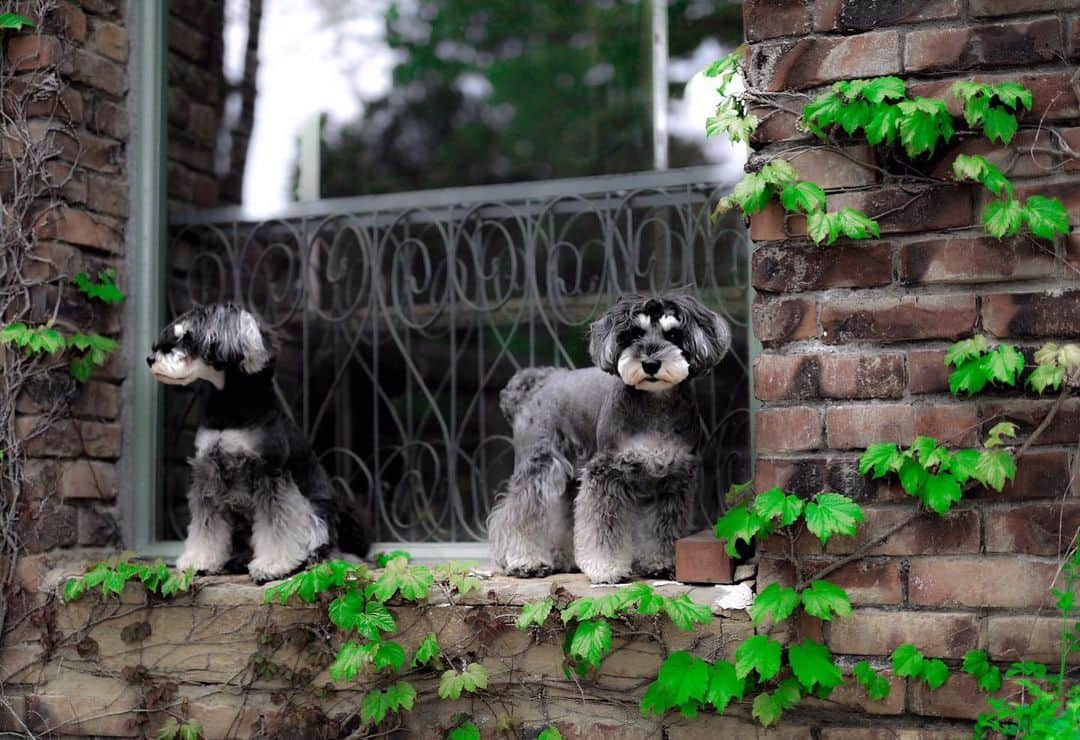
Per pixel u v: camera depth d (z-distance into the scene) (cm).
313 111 457
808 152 277
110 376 365
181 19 400
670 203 383
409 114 495
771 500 267
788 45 279
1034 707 245
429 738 301
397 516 405
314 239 414
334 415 413
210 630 318
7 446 334
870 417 271
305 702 310
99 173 365
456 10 495
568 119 491
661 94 465
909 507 268
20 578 334
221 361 312
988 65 268
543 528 325
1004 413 264
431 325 406
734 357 374
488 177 502
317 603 307
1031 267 264
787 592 264
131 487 370
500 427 403
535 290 396
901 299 271
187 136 402
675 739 284
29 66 346
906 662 263
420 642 302
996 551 263
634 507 313
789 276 278
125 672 321
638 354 286
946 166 269
